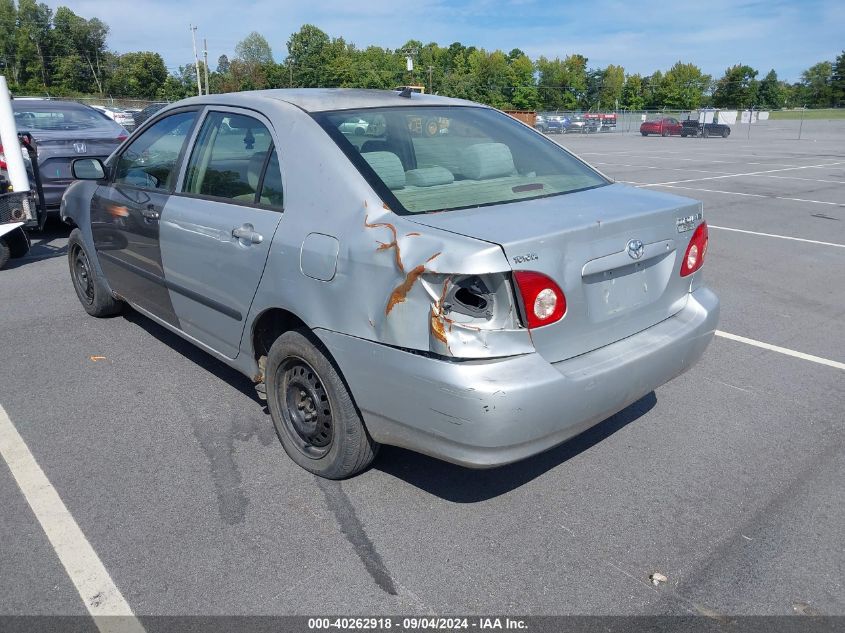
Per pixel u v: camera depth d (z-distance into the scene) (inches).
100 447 145.1
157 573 107.7
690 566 110.0
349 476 131.0
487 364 100.8
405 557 111.7
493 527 119.3
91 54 4291.3
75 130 370.0
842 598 103.2
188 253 151.3
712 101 3882.9
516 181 133.9
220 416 158.2
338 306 114.3
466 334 100.3
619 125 2235.5
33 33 4097.0
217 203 144.6
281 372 134.5
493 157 137.6
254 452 142.9
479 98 3339.1
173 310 167.0
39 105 387.2
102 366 186.2
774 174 716.7
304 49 3225.9
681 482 133.6
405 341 104.8
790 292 264.1
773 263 309.3
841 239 363.3
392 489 130.2
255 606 101.1
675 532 118.3
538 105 3467.0
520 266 100.2
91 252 208.7
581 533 118.0
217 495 128.1
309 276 119.0
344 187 118.8
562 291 106.3
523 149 147.7
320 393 128.5
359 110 137.8
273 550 113.2
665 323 130.0
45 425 154.4
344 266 112.7
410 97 152.7
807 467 139.1
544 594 103.7
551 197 127.5
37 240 347.9
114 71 4170.8
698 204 133.6
